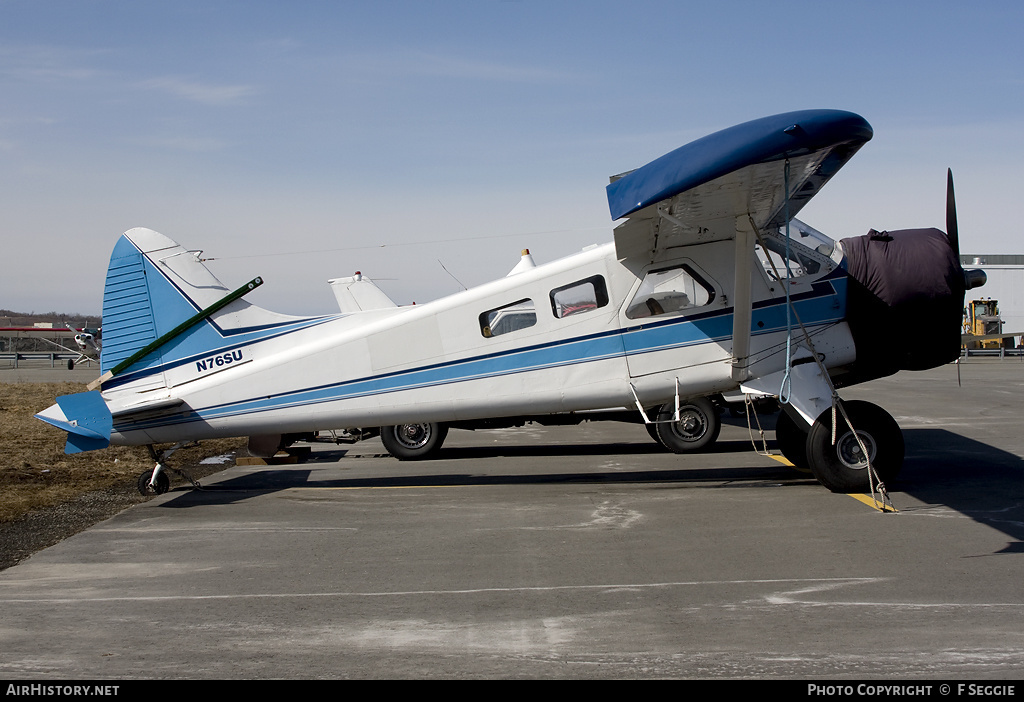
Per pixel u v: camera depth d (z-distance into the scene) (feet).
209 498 26.23
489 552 18.30
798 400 23.98
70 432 25.66
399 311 27.94
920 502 22.24
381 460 36.22
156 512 23.94
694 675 11.18
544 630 13.20
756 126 17.72
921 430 39.58
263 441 35.14
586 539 19.20
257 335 27.61
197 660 12.26
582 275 25.63
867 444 23.36
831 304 25.23
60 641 13.19
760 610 13.84
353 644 12.80
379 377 26.43
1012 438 36.14
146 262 27.37
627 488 25.91
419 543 19.36
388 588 15.80
